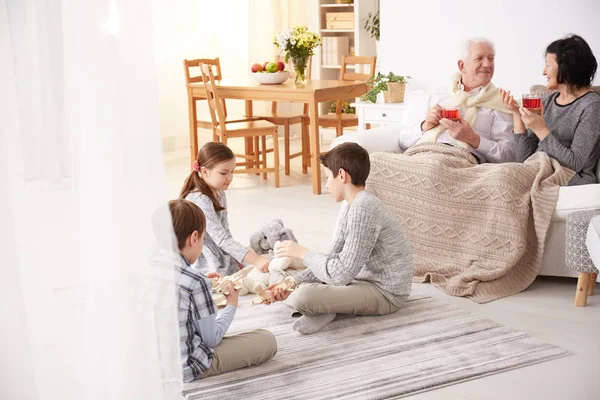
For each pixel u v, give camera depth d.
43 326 1.71
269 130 5.51
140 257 1.63
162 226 1.62
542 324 2.89
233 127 5.55
